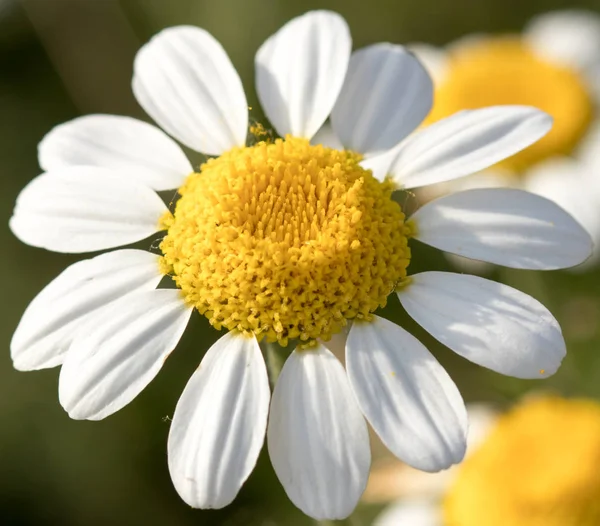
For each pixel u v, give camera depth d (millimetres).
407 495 141
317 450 109
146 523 160
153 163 118
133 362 111
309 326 112
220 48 121
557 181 152
